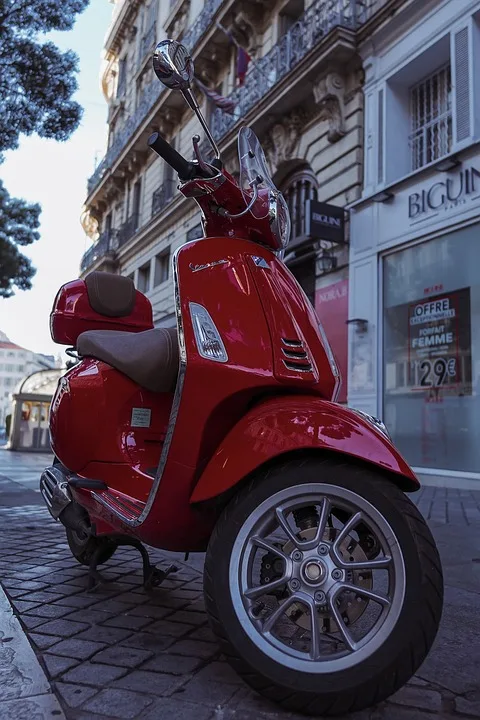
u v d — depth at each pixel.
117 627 2.57
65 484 3.13
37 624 2.59
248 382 2.07
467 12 8.73
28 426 19.38
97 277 3.46
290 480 1.87
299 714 1.79
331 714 1.74
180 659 2.22
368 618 2.58
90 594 3.07
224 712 1.80
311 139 11.93
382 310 9.91
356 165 10.66
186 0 20.97
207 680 2.04
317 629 1.79
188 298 2.21
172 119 20.19
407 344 9.45
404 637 1.70
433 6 9.32
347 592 1.88
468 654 2.34
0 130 9.09
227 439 2.01
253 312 2.19
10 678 2.00
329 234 10.47
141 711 1.80
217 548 1.87
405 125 10.29
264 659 1.77
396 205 9.70
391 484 1.85
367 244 10.20
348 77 11.11
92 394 2.82
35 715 1.75
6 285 16.00
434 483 8.61
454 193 8.66
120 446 2.72
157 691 1.95
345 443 1.87
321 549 1.85
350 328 10.38
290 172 12.98
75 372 2.99
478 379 8.25
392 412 9.61
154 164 22.00
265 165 2.75
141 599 3.00
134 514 2.35
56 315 3.37
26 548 4.17
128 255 23.83
